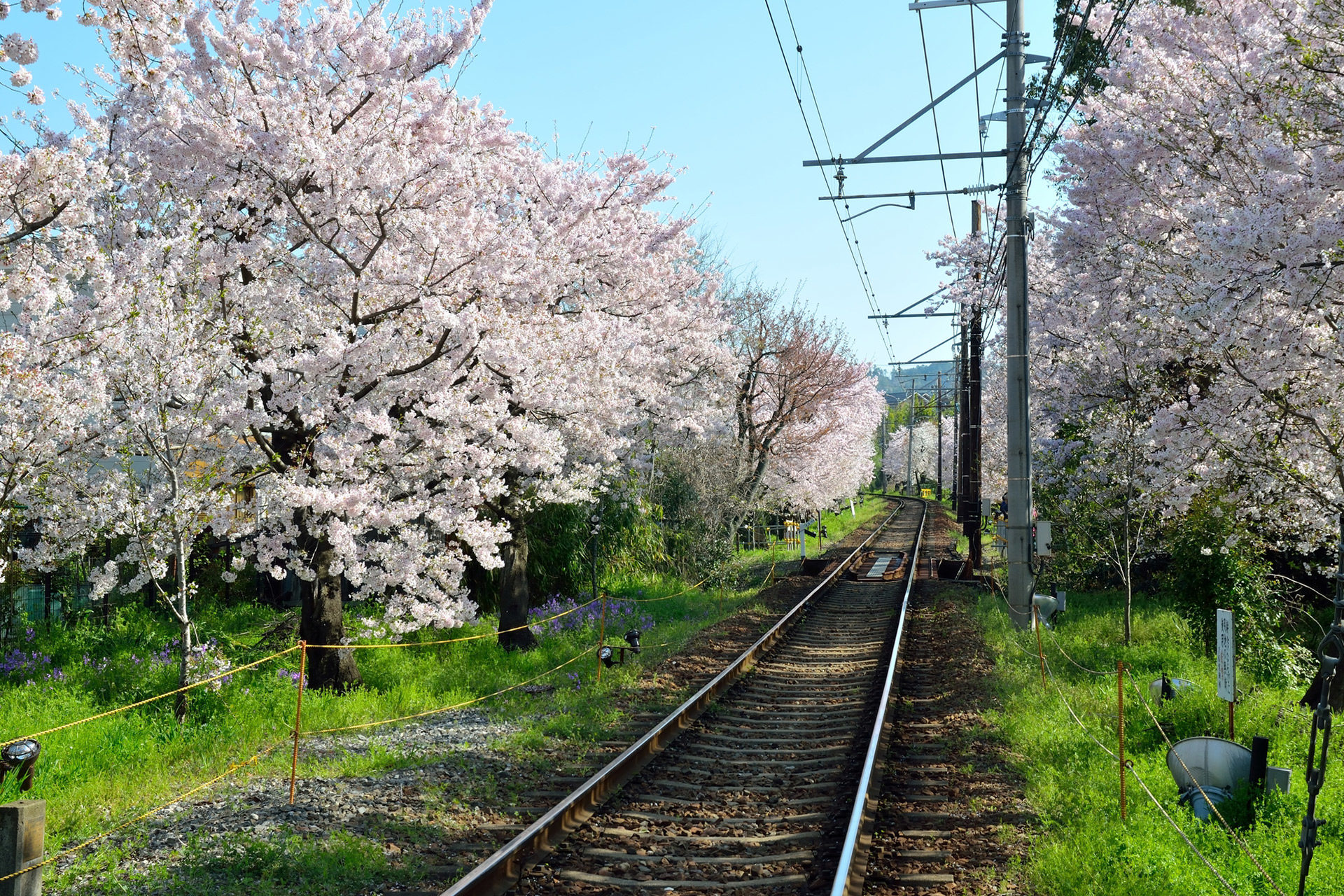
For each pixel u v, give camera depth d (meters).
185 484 12.09
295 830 7.41
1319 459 12.57
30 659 15.23
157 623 18.50
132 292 10.96
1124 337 15.77
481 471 13.50
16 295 10.48
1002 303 26.17
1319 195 9.71
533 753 9.91
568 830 7.50
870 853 7.10
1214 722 9.95
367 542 13.95
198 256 11.84
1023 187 17.58
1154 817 7.49
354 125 12.64
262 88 12.86
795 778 9.22
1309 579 16.75
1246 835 7.17
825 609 24.00
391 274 12.92
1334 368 11.23
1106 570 22.92
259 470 13.34
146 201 12.45
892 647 15.80
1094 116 17.02
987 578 28.58
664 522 28.25
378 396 13.37
